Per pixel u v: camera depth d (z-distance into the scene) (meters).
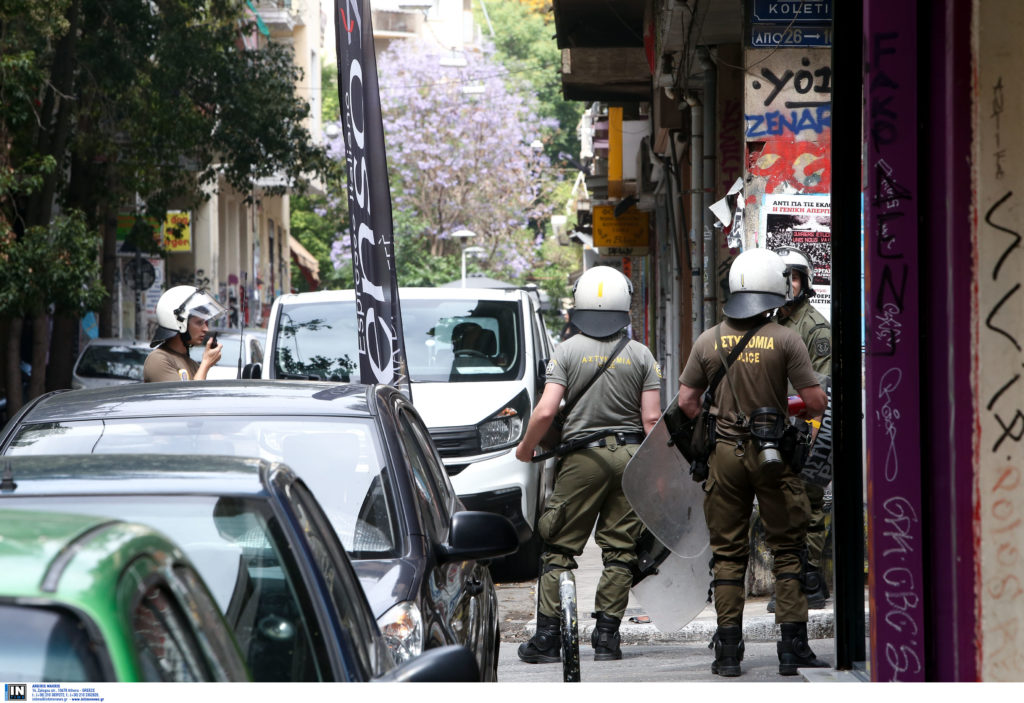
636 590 15.87
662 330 56.91
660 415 15.62
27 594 4.09
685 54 29.28
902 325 10.30
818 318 16.22
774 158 21.67
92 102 51.47
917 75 10.20
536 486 24.17
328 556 7.38
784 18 21.62
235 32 58.03
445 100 125.94
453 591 9.85
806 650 13.78
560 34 40.12
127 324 78.75
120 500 6.99
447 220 126.38
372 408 11.05
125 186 53.53
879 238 10.30
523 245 130.25
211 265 93.19
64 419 10.89
